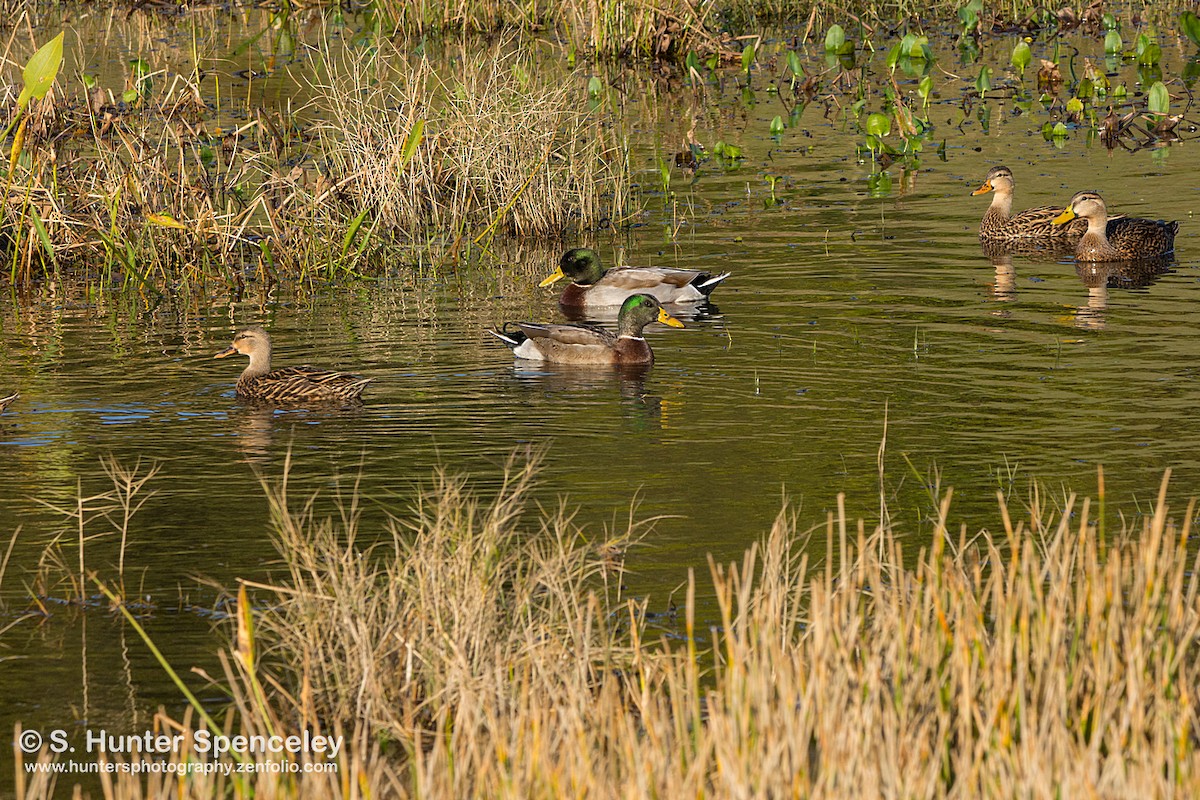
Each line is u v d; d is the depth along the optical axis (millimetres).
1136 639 8023
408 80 26172
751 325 18812
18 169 23422
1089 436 14188
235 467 13891
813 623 8414
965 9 39000
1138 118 30484
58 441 14742
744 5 42969
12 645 10273
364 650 9156
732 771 7227
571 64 37312
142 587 11148
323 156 26703
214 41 39812
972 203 25094
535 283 21781
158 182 23812
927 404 15422
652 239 23656
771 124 30781
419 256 23344
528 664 8906
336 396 15930
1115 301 19406
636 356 17297
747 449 14195
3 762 8891
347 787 7910
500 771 7551
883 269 21344
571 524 12172
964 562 10914
